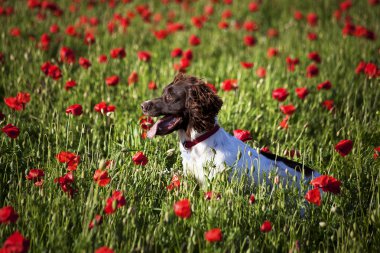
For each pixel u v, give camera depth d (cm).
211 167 487
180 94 512
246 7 1519
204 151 511
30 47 912
